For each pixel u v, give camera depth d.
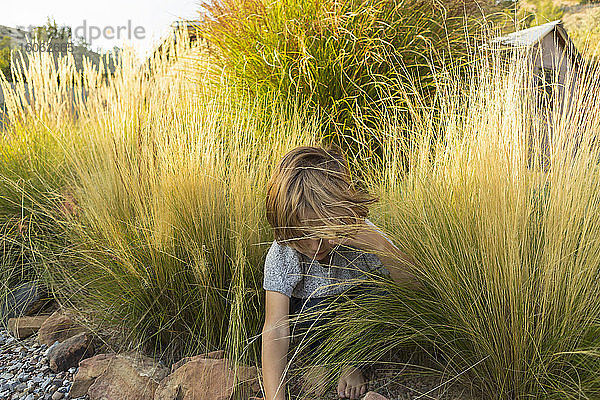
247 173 1.87
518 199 1.21
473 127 1.54
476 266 1.26
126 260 1.69
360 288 1.47
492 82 1.54
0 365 1.77
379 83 2.79
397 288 1.39
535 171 1.29
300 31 2.88
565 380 1.16
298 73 2.88
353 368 1.41
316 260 1.48
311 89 2.75
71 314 1.95
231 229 1.67
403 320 1.37
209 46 3.37
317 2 2.93
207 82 3.26
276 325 1.41
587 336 1.18
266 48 3.00
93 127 2.49
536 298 1.17
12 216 2.48
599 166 1.26
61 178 2.58
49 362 1.74
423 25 3.04
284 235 1.38
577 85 1.30
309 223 1.31
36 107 3.13
